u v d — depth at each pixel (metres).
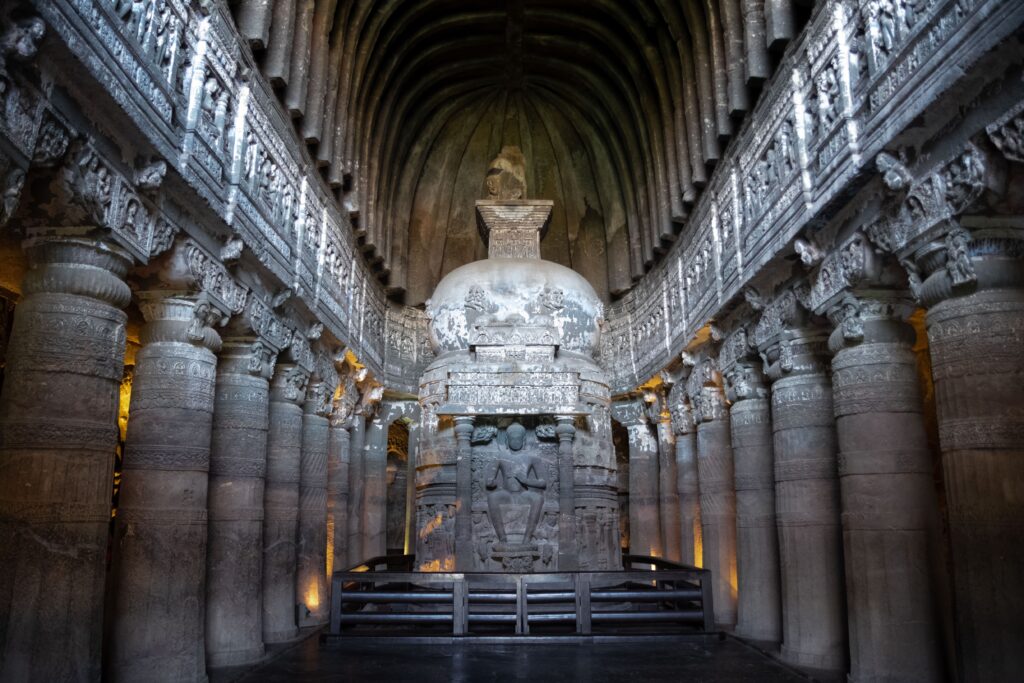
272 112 11.11
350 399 16.48
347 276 15.45
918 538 8.20
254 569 10.27
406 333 20.39
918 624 8.00
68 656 6.16
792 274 10.48
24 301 6.68
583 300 14.45
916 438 8.45
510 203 15.95
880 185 8.06
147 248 7.55
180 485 8.45
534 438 12.64
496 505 12.29
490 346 13.05
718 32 13.04
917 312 11.33
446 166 21.61
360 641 10.36
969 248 6.74
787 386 10.65
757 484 12.09
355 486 18.08
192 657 8.20
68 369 6.49
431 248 21.42
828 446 10.20
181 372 8.69
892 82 7.36
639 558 13.29
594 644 10.14
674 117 16.11
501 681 7.95
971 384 6.62
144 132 6.98
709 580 10.73
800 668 9.34
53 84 5.76
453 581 10.51
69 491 6.33
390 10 15.66
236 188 9.44
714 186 13.62
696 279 14.74
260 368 10.86
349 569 11.31
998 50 5.87
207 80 8.83
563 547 11.92
